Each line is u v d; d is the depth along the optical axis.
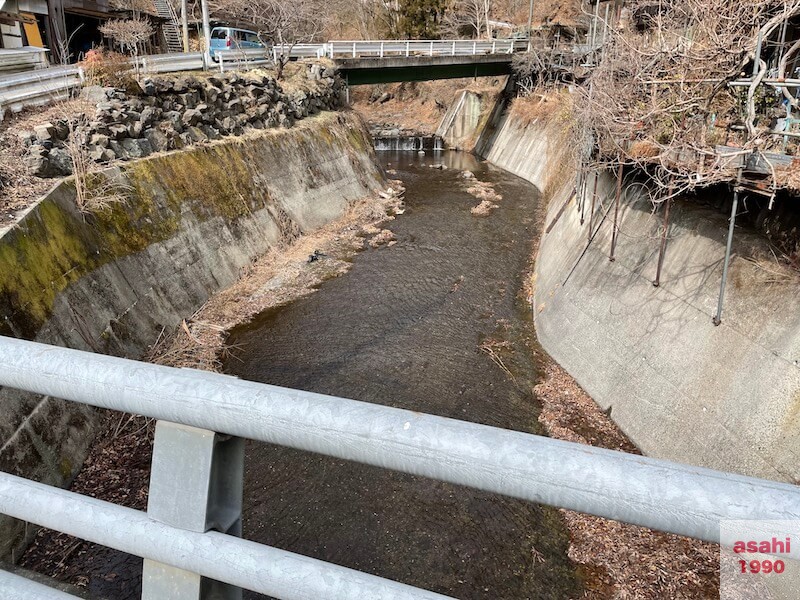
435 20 39.53
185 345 9.96
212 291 12.01
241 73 17.98
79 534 1.23
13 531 5.77
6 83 10.93
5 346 1.29
